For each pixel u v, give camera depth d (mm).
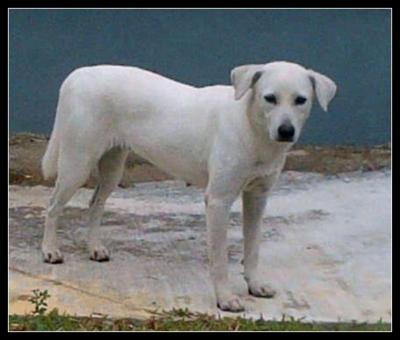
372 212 4840
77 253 4312
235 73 3779
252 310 3857
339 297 3969
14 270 4121
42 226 4605
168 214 4828
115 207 4891
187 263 4246
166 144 3979
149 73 4102
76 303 3867
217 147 3852
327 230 4625
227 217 3857
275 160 3865
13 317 3725
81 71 4148
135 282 4051
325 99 3771
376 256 4340
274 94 3730
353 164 5434
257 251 3973
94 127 4102
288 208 4887
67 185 4156
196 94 3971
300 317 3807
